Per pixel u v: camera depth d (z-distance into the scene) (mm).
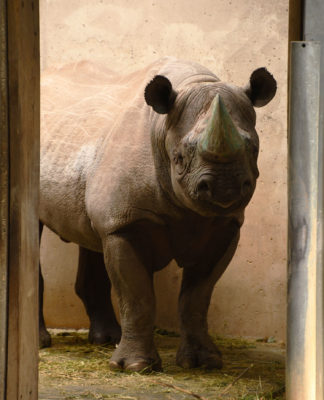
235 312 15062
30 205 7234
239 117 10344
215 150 9297
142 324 11672
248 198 9836
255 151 10250
